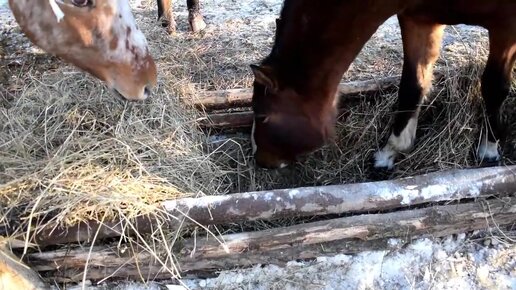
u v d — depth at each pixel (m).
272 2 4.52
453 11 2.59
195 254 2.47
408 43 2.86
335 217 2.75
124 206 2.41
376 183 2.57
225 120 3.19
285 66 2.58
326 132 2.77
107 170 2.57
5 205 2.41
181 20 4.28
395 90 3.27
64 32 2.03
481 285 2.52
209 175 2.82
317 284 2.53
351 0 2.44
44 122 2.82
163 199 2.51
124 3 2.07
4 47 3.83
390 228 2.56
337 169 3.07
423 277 2.55
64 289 2.48
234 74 3.65
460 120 3.07
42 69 3.53
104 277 2.49
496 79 2.82
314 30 2.51
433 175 2.60
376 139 3.14
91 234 2.38
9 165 2.57
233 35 4.04
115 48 2.09
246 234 2.50
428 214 2.58
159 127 2.92
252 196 2.46
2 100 3.10
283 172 3.05
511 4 2.50
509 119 3.17
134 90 2.20
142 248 2.40
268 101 2.64
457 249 2.64
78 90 3.02
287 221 2.75
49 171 2.52
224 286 2.52
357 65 3.64
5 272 2.22
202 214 2.43
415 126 3.04
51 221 2.35
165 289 2.50
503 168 2.62
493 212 2.61
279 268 2.57
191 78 3.58
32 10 2.00
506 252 2.62
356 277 2.55
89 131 2.78
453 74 3.21
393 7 2.56
